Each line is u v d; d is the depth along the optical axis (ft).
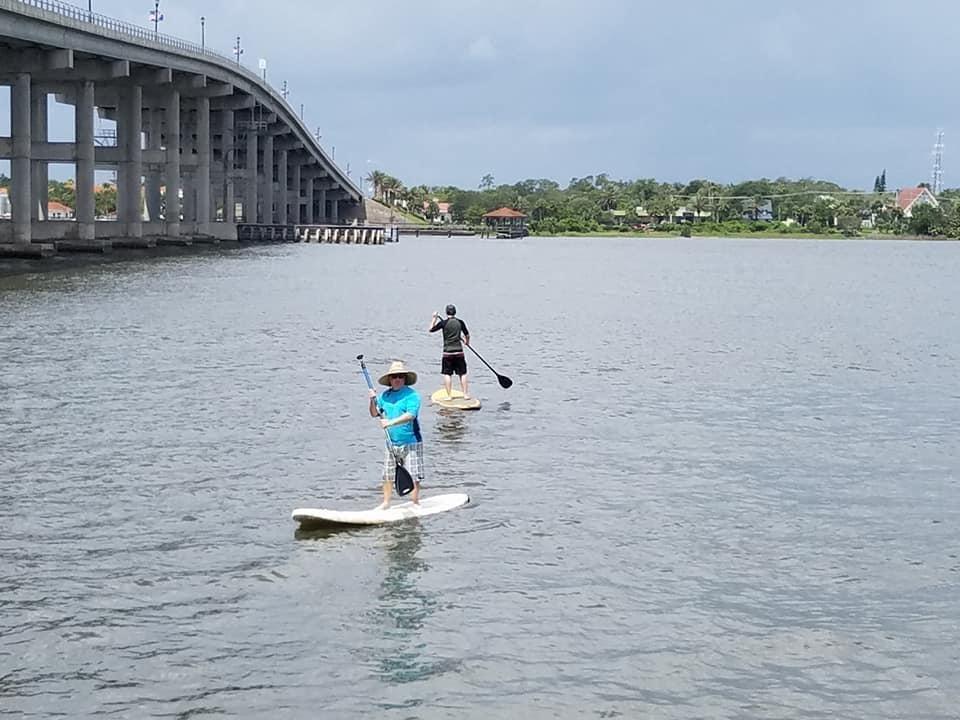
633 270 320.50
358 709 33.45
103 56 289.33
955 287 251.19
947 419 79.30
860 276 302.25
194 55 351.25
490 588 43.04
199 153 404.36
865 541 50.01
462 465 62.59
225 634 38.58
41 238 291.38
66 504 53.88
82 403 79.71
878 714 33.68
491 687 34.91
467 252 460.55
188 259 294.46
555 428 73.67
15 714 32.96
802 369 104.88
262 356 106.42
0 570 44.60
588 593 42.73
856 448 69.36
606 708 33.68
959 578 45.19
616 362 108.17
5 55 263.08
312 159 604.90
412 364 103.24
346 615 40.27
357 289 206.90
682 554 47.57
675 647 37.99
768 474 62.13
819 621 40.47
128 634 38.55
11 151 265.95
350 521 50.67
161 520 51.39
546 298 198.29
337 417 75.66
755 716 33.42
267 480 58.75
